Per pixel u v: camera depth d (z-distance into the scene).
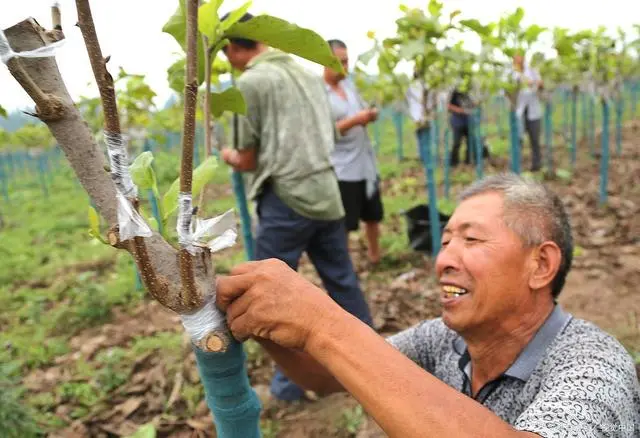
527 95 8.27
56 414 3.46
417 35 3.95
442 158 11.14
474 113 7.70
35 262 6.91
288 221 3.07
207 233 0.94
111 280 5.89
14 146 11.13
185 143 0.81
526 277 1.39
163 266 0.92
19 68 0.74
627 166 8.62
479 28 3.72
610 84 6.72
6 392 3.20
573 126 8.75
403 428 0.91
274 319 1.00
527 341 1.43
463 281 1.39
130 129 4.92
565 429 1.02
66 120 0.83
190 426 3.22
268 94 2.92
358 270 5.29
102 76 0.73
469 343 1.50
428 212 5.61
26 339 4.57
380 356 0.96
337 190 3.20
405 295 4.63
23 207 11.27
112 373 3.74
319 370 1.60
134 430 3.23
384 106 6.76
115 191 0.87
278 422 3.19
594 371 1.19
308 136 3.02
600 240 5.44
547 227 1.39
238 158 3.06
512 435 0.91
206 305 0.99
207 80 1.17
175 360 3.87
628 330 3.77
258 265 1.05
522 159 10.06
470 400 0.95
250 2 1.15
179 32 1.24
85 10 0.70
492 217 1.39
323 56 1.23
